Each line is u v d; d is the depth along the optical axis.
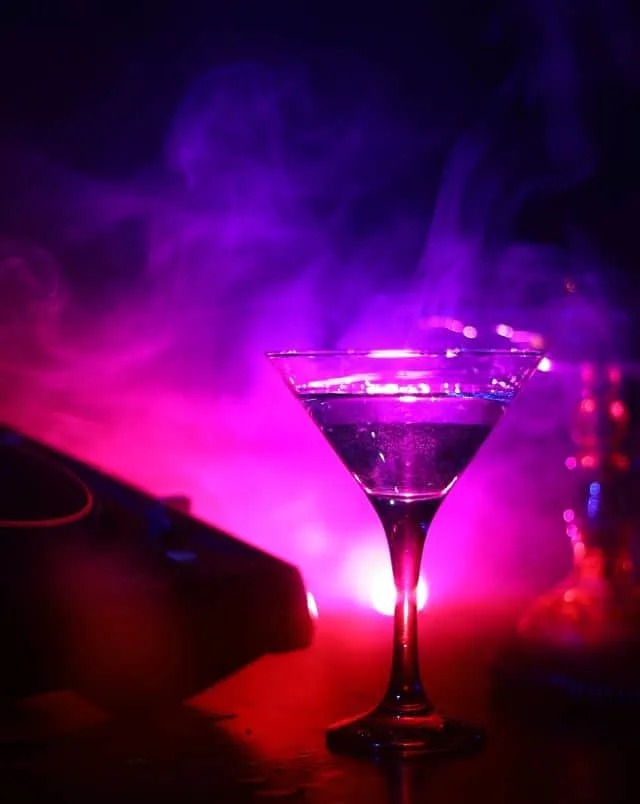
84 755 0.58
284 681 0.72
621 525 0.75
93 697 0.59
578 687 0.64
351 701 0.67
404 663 0.61
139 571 0.60
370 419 0.59
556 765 0.56
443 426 0.59
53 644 0.57
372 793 0.52
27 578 0.58
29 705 0.66
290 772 0.55
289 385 0.61
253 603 0.62
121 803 0.51
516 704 0.66
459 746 0.58
